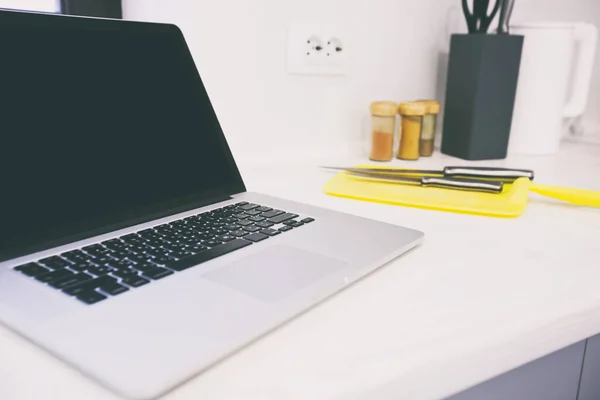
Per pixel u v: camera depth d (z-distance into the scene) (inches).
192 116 23.5
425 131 39.8
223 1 30.8
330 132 38.5
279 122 35.5
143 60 21.6
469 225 22.8
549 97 39.9
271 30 33.3
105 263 15.6
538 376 18.2
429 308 14.8
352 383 11.2
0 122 16.3
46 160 17.3
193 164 22.9
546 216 24.5
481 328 13.8
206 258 16.2
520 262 18.6
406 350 12.5
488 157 39.2
